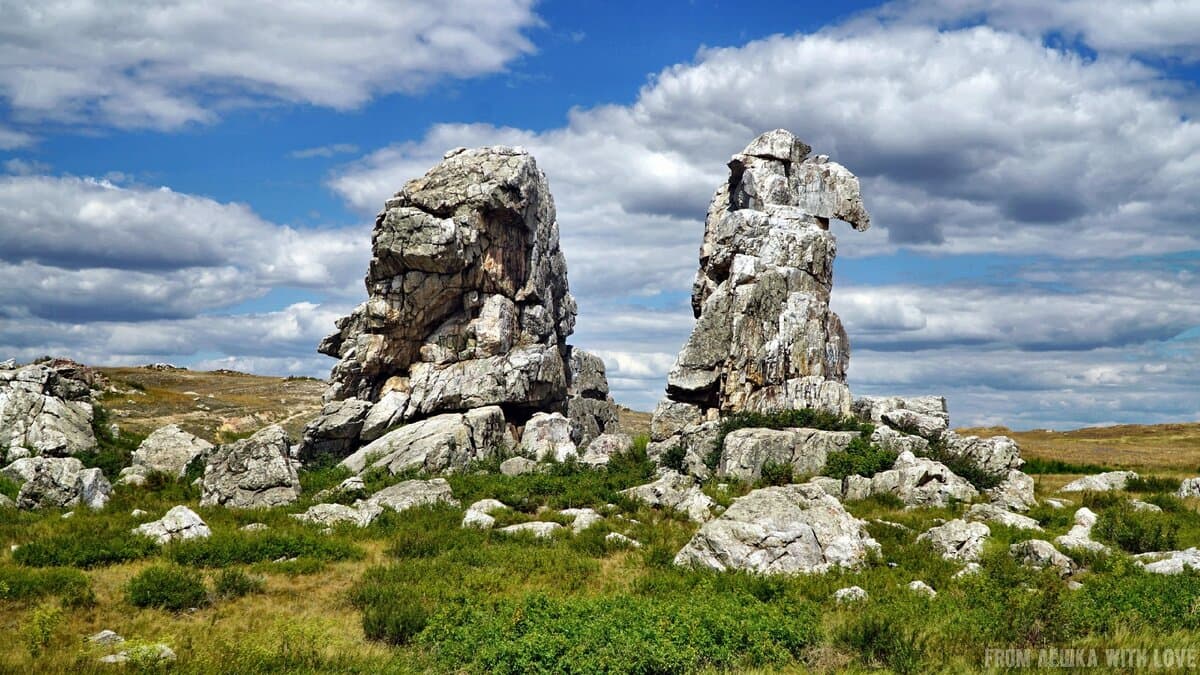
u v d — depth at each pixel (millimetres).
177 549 26281
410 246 50312
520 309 56594
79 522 30969
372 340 51594
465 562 25656
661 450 45031
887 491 36156
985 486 38156
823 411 44062
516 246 56156
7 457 42500
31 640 17609
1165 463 59062
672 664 15906
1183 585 20531
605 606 19312
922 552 26688
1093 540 27906
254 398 77750
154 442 45375
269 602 21906
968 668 15242
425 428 47219
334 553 26719
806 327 46375
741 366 45844
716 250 50219
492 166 53906
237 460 38406
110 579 23594
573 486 38406
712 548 25688
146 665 15727
